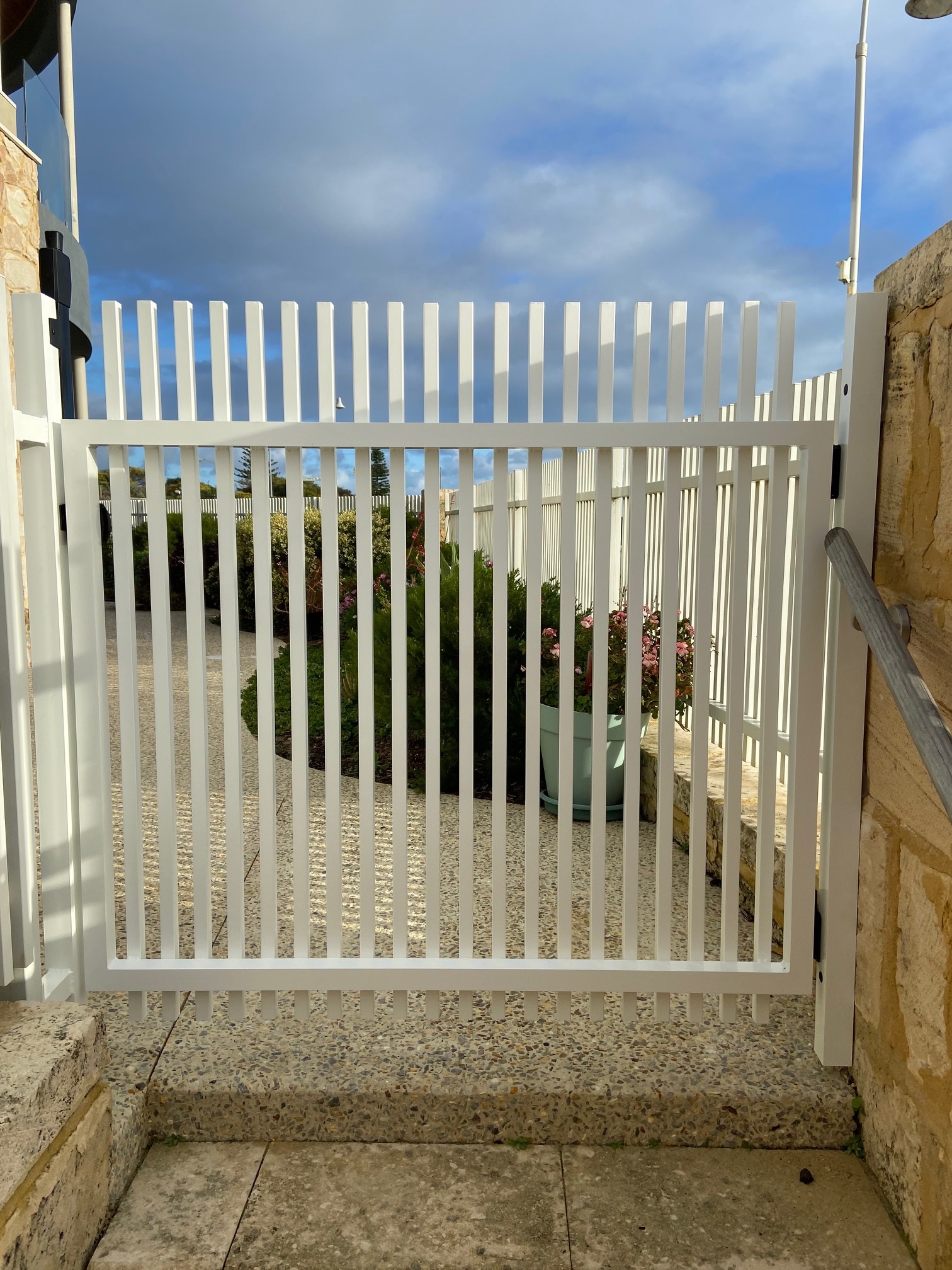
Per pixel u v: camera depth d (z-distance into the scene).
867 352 1.80
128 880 2.04
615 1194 1.74
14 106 4.83
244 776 4.88
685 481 4.36
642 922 2.89
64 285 2.06
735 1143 1.89
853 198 6.46
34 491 1.89
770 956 2.07
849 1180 1.79
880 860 1.78
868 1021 1.84
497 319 1.89
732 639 2.02
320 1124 1.89
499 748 2.04
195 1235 1.61
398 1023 2.17
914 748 1.62
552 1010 2.26
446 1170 1.80
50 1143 1.41
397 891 2.05
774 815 2.04
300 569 1.97
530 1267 1.54
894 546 1.74
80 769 1.99
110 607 16.05
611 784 3.98
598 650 2.01
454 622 4.52
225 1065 1.96
